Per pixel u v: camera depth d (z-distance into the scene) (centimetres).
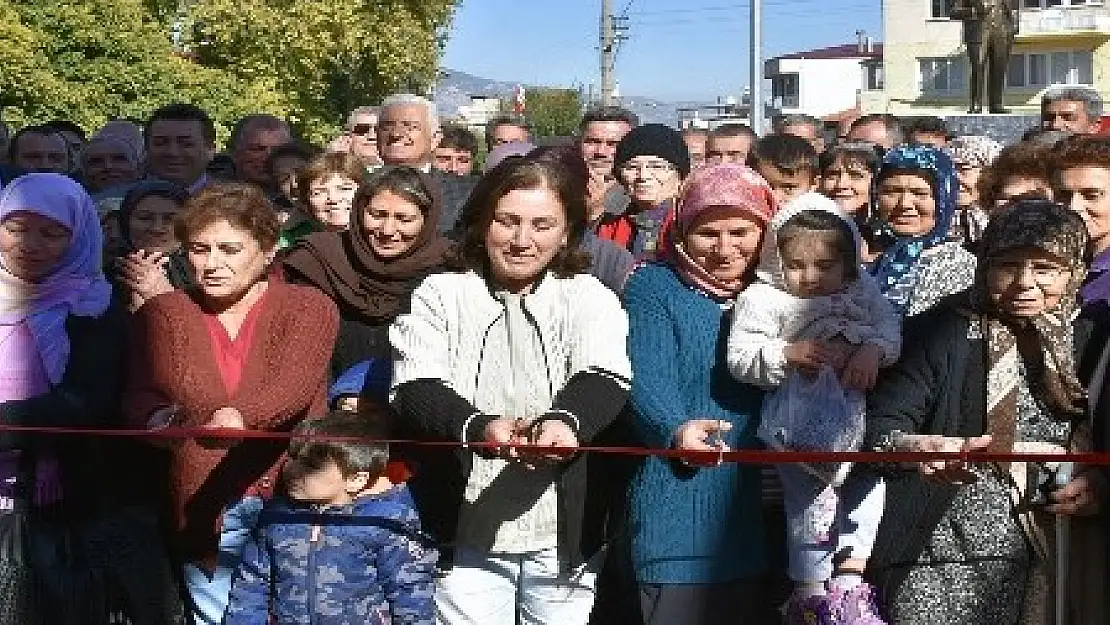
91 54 2464
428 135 734
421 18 3716
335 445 412
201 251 448
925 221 532
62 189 476
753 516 439
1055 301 412
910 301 504
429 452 433
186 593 461
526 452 389
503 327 426
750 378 429
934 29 4656
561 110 5528
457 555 436
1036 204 415
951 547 418
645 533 438
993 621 416
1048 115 919
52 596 462
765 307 431
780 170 691
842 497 430
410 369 421
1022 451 411
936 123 986
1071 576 425
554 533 430
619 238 706
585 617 442
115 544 471
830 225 430
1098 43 4672
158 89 2547
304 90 3481
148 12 2866
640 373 438
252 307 461
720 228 441
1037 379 413
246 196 453
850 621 423
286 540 418
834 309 429
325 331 461
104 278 496
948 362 416
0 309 470
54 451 462
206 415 446
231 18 3334
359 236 489
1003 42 2366
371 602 419
